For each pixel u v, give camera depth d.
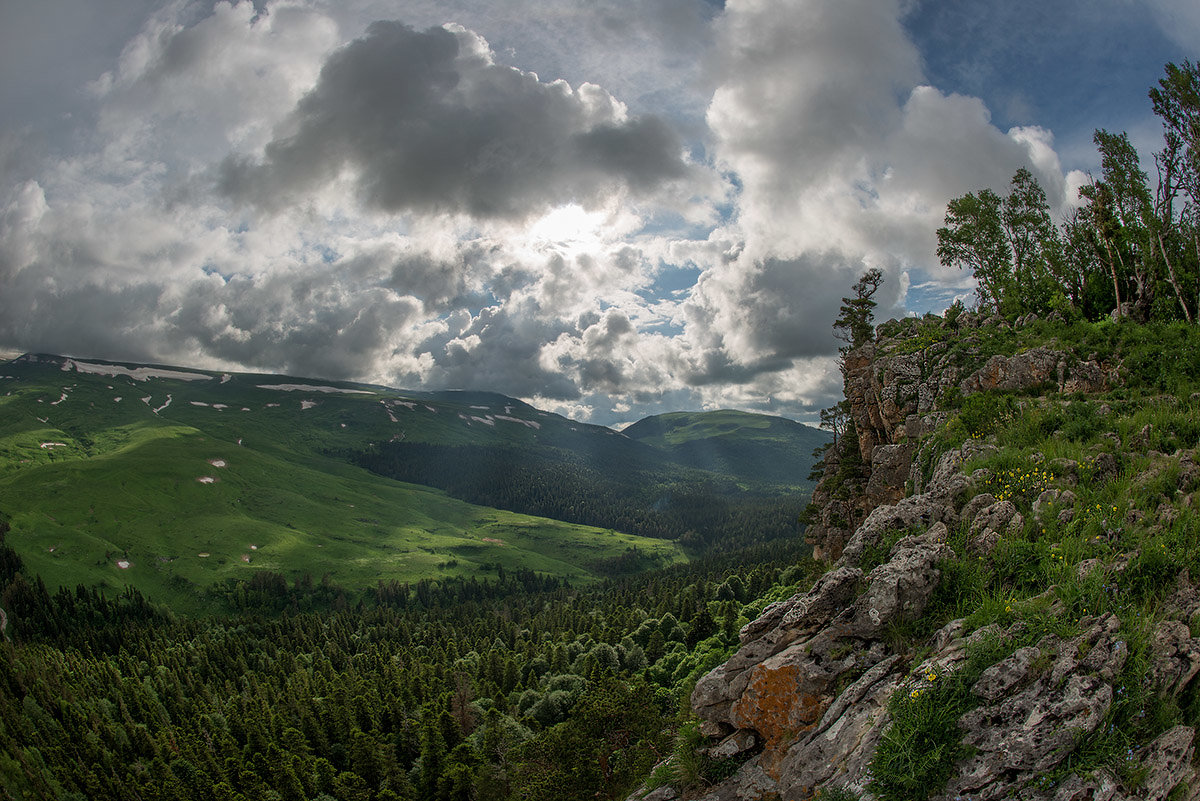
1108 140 60.06
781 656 20.70
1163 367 35.91
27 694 166.75
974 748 14.52
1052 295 60.78
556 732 57.56
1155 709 14.27
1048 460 25.22
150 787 117.38
